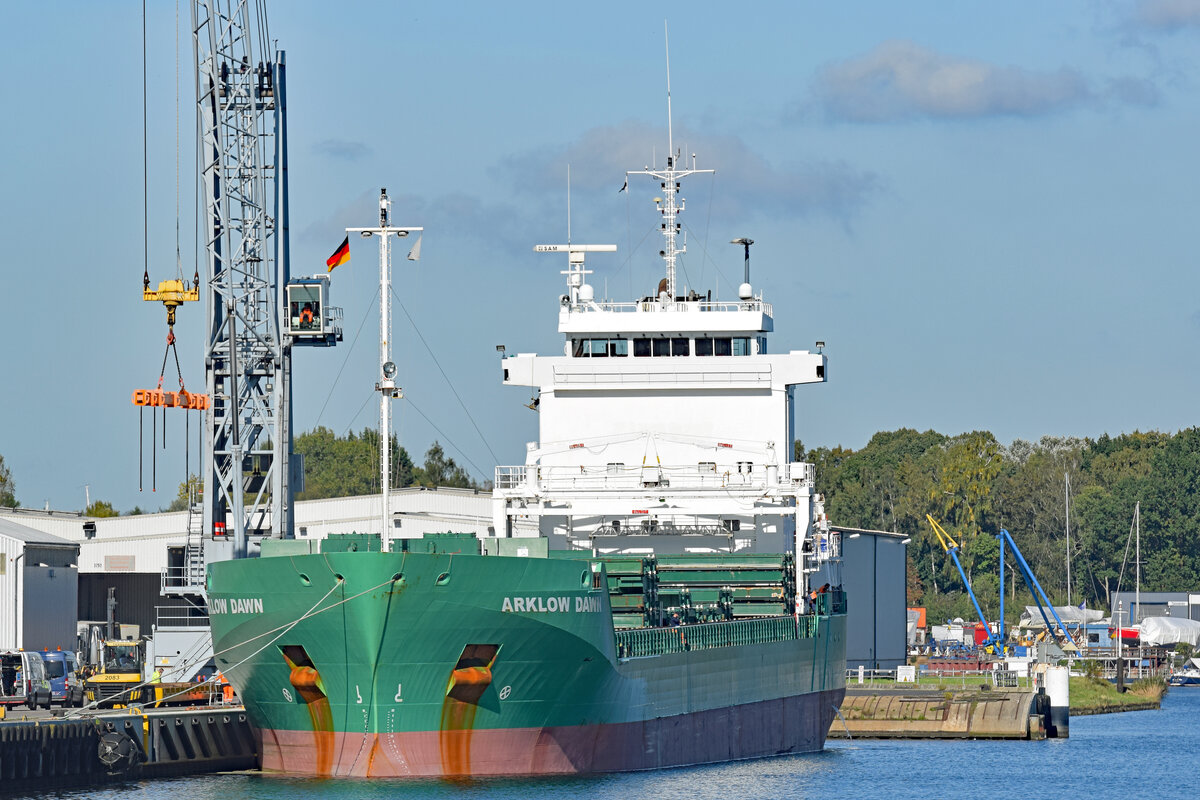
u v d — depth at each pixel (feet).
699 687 588.09
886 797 561.43
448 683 483.51
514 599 474.90
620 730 531.50
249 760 567.18
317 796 472.44
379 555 463.01
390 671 478.59
